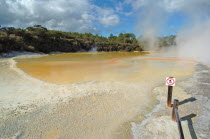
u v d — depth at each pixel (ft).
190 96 17.97
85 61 50.31
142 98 17.87
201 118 13.20
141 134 11.28
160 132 11.37
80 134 11.23
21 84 22.49
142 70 34.06
